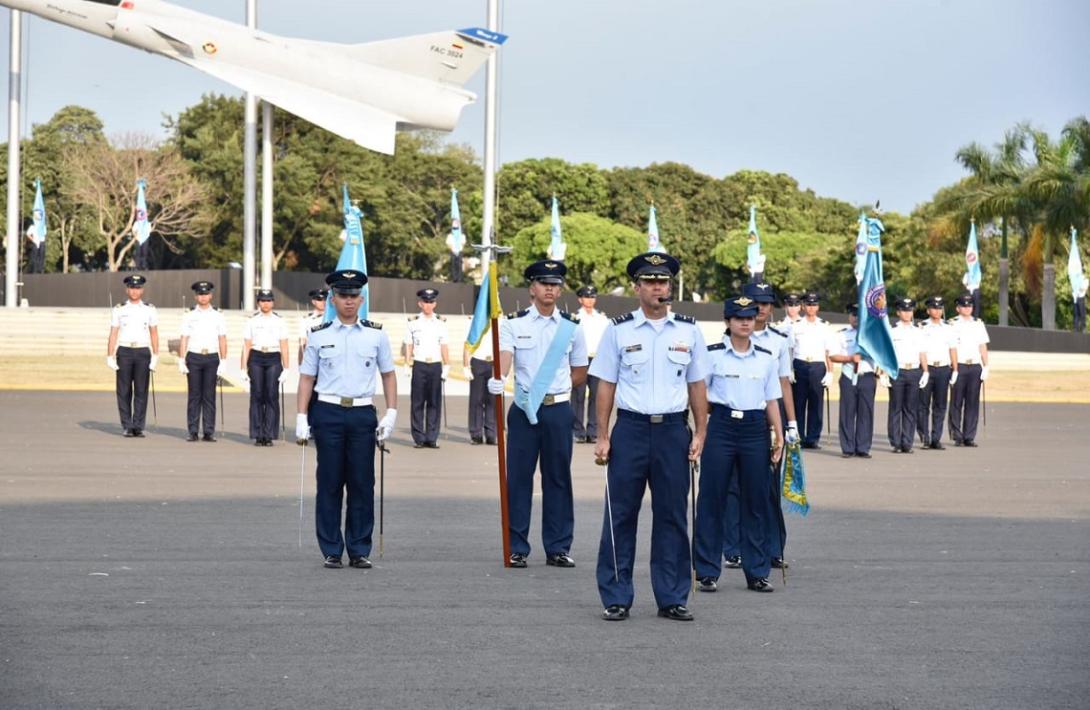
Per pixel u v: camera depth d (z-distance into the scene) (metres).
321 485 12.54
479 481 19.59
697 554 11.73
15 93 57.25
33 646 9.09
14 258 57.69
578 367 13.34
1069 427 31.84
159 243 93.50
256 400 24.44
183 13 45.38
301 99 45.94
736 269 97.12
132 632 9.54
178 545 13.52
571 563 12.86
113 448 23.45
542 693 8.01
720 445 11.75
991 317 77.81
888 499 18.08
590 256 91.75
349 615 10.25
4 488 17.91
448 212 95.69
